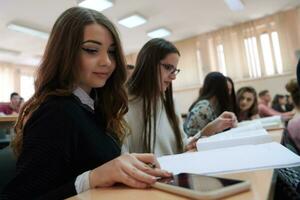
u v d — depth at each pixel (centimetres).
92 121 69
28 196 51
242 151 68
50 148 53
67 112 59
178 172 52
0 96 588
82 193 45
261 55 466
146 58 116
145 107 112
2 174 69
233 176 46
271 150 65
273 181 42
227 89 185
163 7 391
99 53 71
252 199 33
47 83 67
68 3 346
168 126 122
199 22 465
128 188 45
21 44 497
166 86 121
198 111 165
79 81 72
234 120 135
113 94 86
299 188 59
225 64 500
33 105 63
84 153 61
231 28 495
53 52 68
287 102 378
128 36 498
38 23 407
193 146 105
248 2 400
